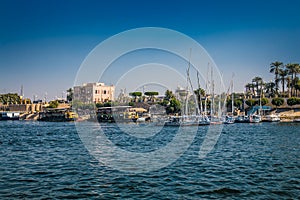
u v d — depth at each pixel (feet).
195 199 57.72
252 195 60.13
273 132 218.79
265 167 86.22
